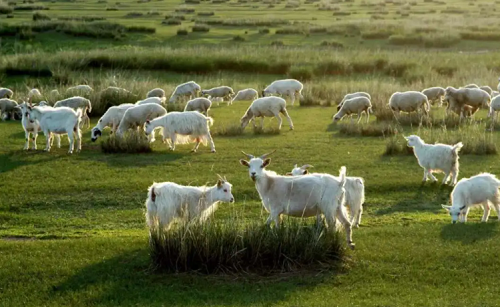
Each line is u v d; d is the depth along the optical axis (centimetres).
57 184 1870
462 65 4409
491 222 1409
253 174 1259
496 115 2750
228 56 4703
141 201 1741
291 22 6900
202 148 2375
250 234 1169
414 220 1527
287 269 1152
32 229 1523
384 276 1117
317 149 2314
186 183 1869
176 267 1153
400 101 2773
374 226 1480
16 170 2033
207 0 10294
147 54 4706
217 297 1045
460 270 1130
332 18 7600
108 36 5706
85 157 2227
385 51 5138
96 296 1056
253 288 1078
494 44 5616
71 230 1511
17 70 4288
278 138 2531
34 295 1063
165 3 9588
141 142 2308
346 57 4697
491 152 2211
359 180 1411
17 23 6169
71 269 1164
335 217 1229
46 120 2283
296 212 1242
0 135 2608
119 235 1412
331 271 1145
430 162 1856
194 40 5769
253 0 10338
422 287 1069
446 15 7888
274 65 4581
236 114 3180
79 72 4400
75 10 8125
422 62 4544
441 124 2686
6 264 1188
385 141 2438
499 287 1061
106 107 3212
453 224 1401
